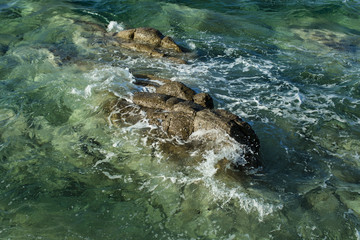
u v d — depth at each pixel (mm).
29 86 8883
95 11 14336
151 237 4957
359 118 8117
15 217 5164
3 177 5941
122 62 10305
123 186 5844
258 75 10031
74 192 5688
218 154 6195
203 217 5289
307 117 8055
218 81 9547
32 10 14117
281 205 5473
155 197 5641
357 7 15742
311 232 5051
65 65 9977
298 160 6598
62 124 7441
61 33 12211
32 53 10703
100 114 7504
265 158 6621
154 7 14977
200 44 12016
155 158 6359
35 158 6418
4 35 11930
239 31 13312
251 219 5250
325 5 15766
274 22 14328
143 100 7426
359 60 11305
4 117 7621
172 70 9969
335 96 9016
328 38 13070
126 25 13305
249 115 8000
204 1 16125
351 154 6812
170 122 6703
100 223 5137
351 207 5488
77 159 6414
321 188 5867
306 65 10789
